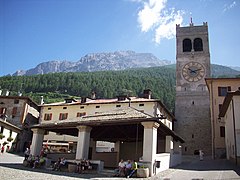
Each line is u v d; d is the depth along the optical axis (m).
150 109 40.91
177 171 20.05
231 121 27.00
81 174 18.08
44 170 19.86
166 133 22.77
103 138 27.50
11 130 41.41
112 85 120.69
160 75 153.00
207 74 54.19
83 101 47.03
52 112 48.44
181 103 53.34
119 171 17.55
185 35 58.50
